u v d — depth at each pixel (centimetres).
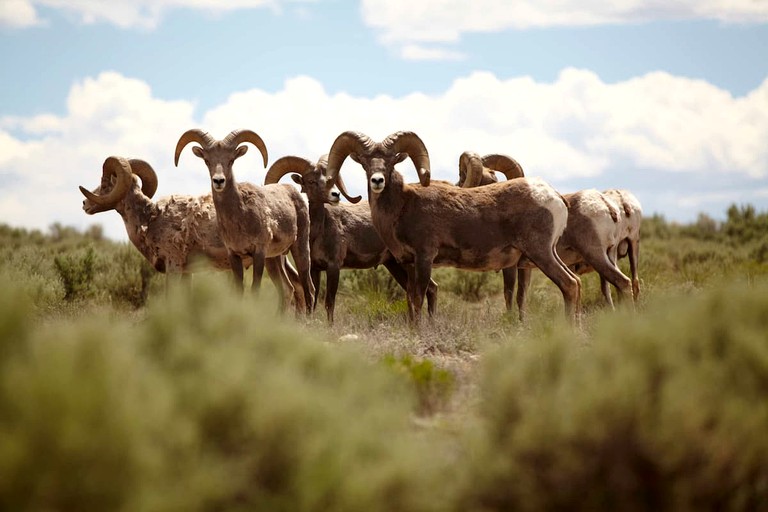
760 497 1806
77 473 1410
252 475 1611
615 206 5203
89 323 1672
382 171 4500
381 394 2077
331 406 1784
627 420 1752
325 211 5362
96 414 1448
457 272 7069
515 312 4631
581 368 2000
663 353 1975
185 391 1695
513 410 1900
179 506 1448
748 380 1964
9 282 1758
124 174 5069
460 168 5622
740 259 9012
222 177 4450
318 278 5412
